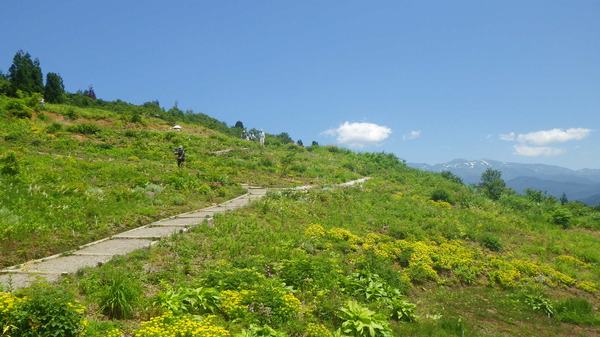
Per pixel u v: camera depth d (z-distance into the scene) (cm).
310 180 3036
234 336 610
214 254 1070
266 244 1214
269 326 690
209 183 2108
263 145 4703
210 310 716
